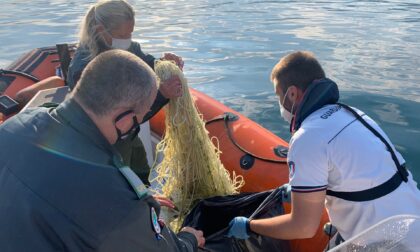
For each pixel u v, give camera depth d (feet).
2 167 3.61
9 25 26.63
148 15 29.66
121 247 3.50
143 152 7.56
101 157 3.54
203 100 10.07
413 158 10.41
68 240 3.35
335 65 17.74
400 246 4.10
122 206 3.46
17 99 9.16
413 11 30.25
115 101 3.50
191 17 28.91
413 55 19.12
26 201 3.37
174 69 7.11
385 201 4.56
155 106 6.97
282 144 8.30
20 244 3.33
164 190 7.63
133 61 3.63
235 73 17.03
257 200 6.60
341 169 4.56
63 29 25.13
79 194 3.38
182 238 5.11
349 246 4.11
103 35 6.72
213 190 7.55
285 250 6.32
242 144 8.38
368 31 24.12
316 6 32.94
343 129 4.63
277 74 4.98
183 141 7.35
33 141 3.62
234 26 25.99
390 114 12.87
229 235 6.00
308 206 4.60
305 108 4.81
